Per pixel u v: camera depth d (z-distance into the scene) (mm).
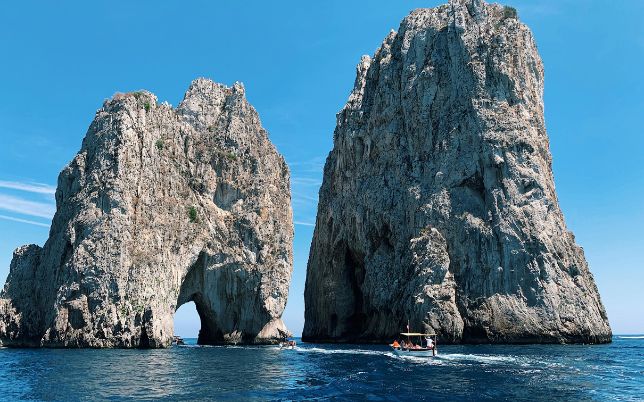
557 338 89625
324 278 129125
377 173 119688
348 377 46375
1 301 84688
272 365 56969
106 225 81500
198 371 50750
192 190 101125
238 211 102750
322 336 127062
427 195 107062
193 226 95812
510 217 96812
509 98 107062
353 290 125938
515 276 93812
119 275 79188
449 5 119750
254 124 111812
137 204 87000
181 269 91125
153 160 92688
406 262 104062
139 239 84250
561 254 95625
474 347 81688
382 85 123625
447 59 114562
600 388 39531
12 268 88750
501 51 109000
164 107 101062
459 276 97312
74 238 81938
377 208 115375
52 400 35000
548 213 98250
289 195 111625
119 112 89875
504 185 99500
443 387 40312
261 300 97375
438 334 91375
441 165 106875
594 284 98938
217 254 97062
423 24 121062
